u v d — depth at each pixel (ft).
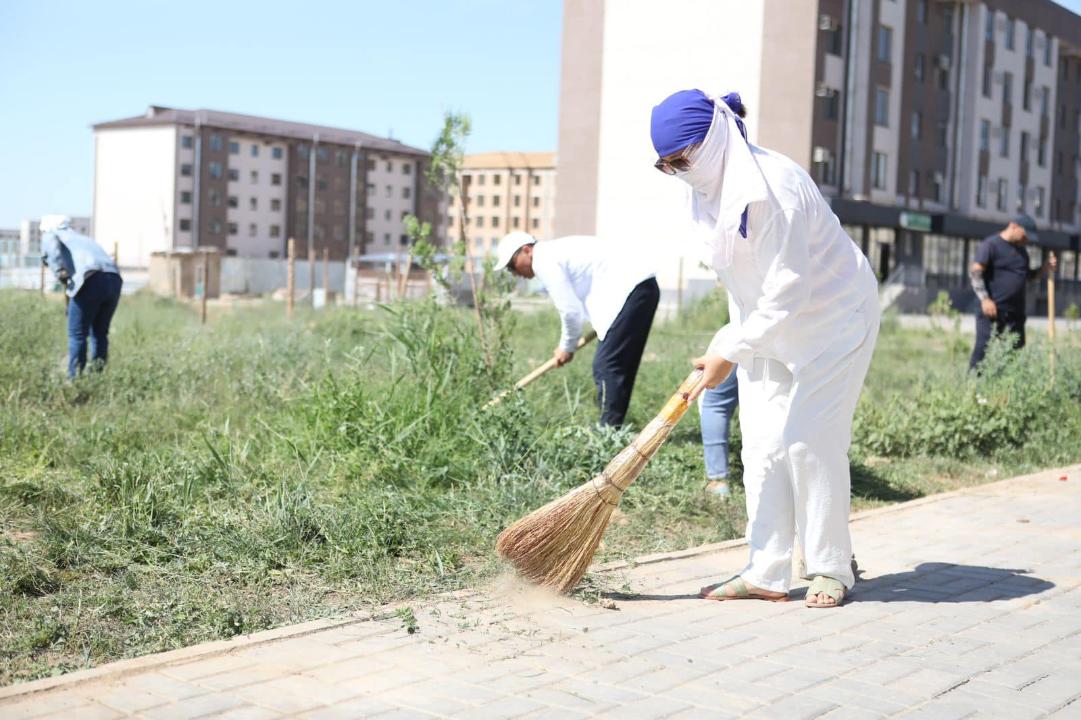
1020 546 17.66
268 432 22.80
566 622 12.93
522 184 413.39
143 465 18.58
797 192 13.19
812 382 13.74
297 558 15.34
